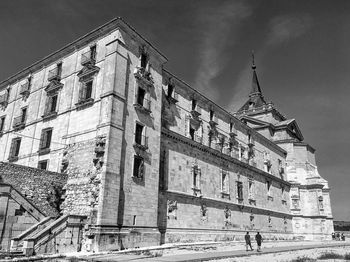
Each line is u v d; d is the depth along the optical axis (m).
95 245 24.34
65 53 37.06
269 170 61.97
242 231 47.66
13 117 41.38
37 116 37.28
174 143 37.69
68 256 21.38
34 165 34.47
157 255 22.45
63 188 29.05
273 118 77.75
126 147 29.48
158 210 33.03
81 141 30.12
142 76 33.12
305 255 26.92
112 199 26.41
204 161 42.53
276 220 60.25
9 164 25.39
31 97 39.69
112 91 28.97
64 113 33.44
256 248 32.75
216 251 27.36
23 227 23.55
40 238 22.12
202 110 45.66
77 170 29.08
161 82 36.69
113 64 30.06
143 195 30.31
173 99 39.22
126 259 19.78
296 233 66.81
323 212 66.94
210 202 41.72
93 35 33.81
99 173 26.92
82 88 32.53
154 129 33.84
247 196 51.44
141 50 34.12
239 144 53.44
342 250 34.53
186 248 28.97
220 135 48.53
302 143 72.50
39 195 26.94
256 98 87.12
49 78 36.56
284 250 30.39
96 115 29.84
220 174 45.47
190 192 38.44
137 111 31.86
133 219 28.56
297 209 68.00
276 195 62.72
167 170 35.56
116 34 31.50
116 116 28.78
